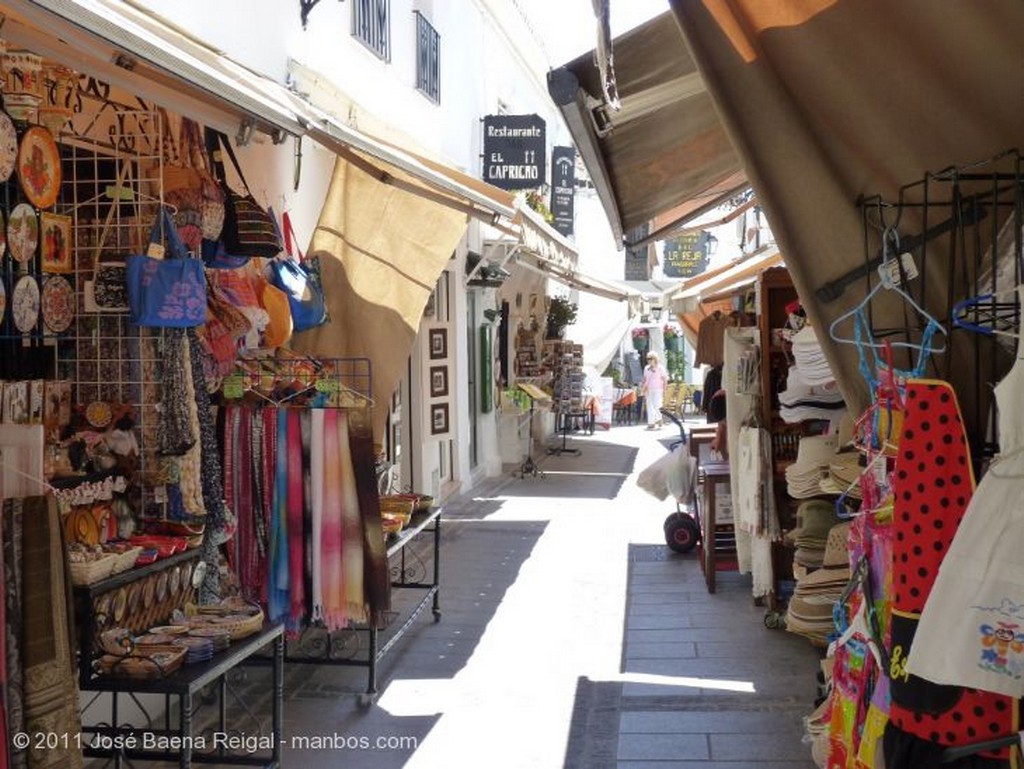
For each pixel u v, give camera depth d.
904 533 2.88
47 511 3.95
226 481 5.96
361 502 6.05
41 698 3.88
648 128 5.94
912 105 3.30
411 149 8.70
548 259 13.77
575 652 7.50
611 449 22.94
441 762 5.53
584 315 30.41
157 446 5.27
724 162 7.09
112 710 5.00
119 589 4.61
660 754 5.56
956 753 2.74
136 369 5.29
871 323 3.53
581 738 5.84
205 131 6.41
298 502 5.99
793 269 3.54
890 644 2.94
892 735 2.87
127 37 3.45
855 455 6.20
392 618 8.42
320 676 6.97
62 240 5.26
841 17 3.10
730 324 12.96
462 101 15.36
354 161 7.01
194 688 4.24
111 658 4.30
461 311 15.49
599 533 12.34
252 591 5.99
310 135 5.45
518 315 20.56
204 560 5.41
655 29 4.42
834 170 3.47
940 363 3.44
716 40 3.27
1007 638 2.56
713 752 5.57
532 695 6.57
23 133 4.71
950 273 3.29
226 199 6.03
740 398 8.45
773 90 3.37
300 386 6.33
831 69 3.26
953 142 3.38
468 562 10.71
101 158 5.64
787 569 8.10
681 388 32.19
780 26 3.15
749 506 7.95
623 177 6.91
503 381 19.00
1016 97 3.20
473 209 7.57
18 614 3.85
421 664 7.24
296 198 8.74
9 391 4.74
